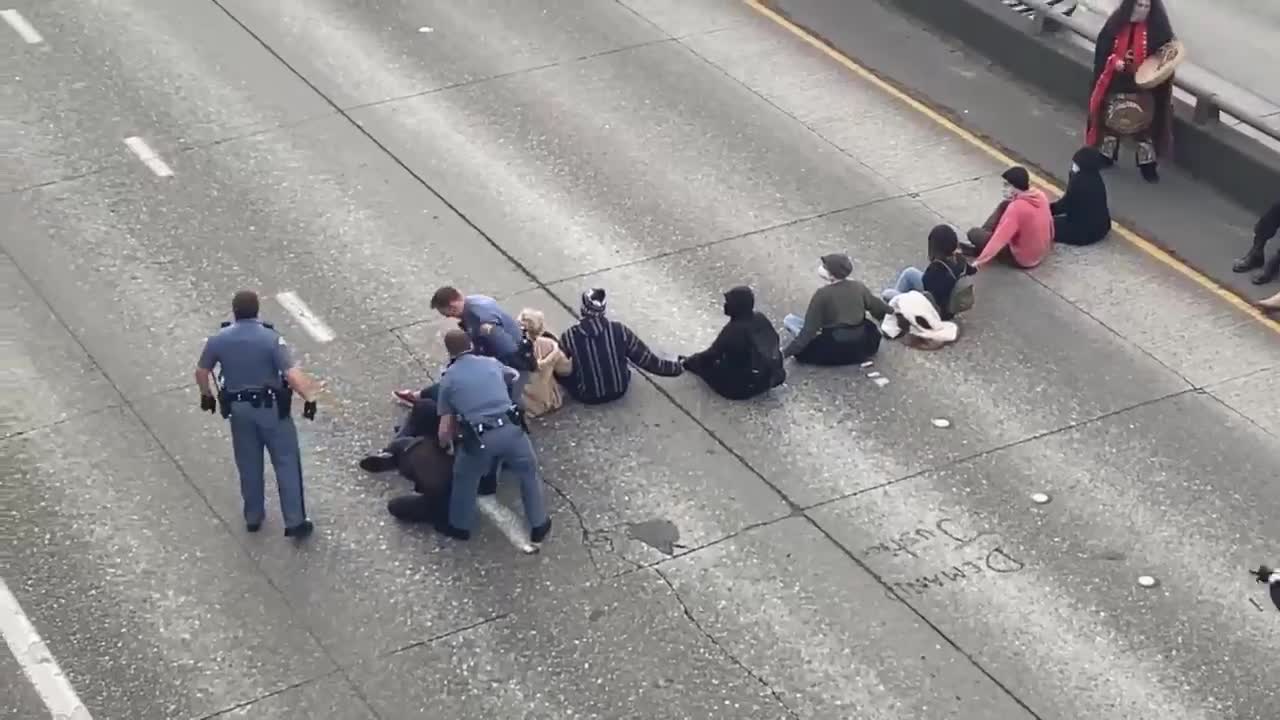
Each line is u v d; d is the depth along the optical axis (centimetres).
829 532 1237
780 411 1353
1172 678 1125
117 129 1683
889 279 1507
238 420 1163
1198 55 1892
